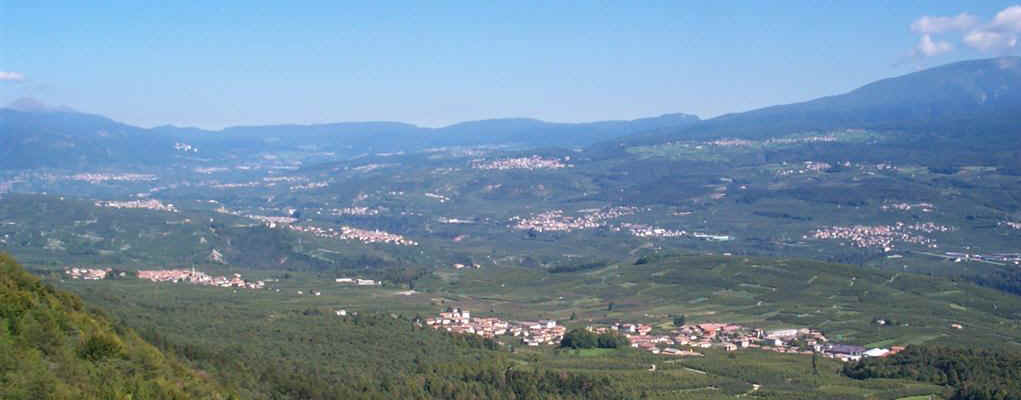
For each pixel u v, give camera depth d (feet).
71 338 634.02
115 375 604.90
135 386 594.65
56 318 643.45
